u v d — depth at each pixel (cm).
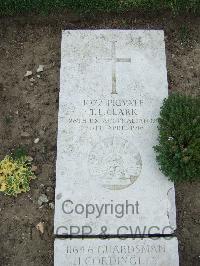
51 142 116
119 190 109
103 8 124
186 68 123
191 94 120
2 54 124
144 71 118
